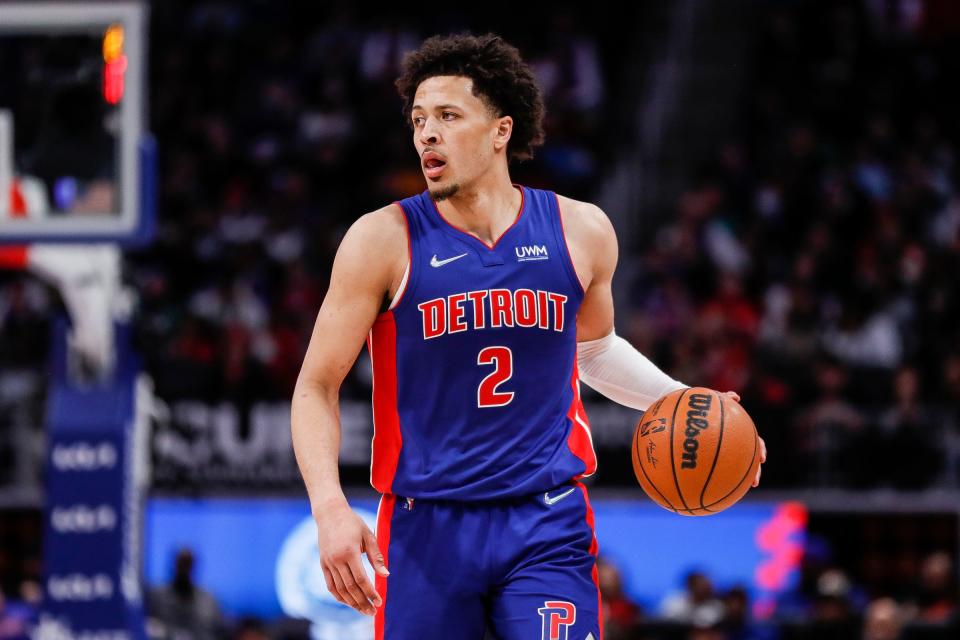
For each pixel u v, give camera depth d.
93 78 20.73
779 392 33.44
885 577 31.77
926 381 35.91
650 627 26.55
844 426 32.19
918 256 39.62
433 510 10.09
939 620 27.14
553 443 10.23
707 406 10.55
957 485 32.16
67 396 20.94
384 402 10.28
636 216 44.53
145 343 22.83
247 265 40.03
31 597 27.89
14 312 37.38
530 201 10.59
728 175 44.12
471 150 10.19
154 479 30.70
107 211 20.52
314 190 45.56
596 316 11.03
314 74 49.62
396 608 10.04
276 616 30.53
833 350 36.03
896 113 48.59
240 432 31.11
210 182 45.41
